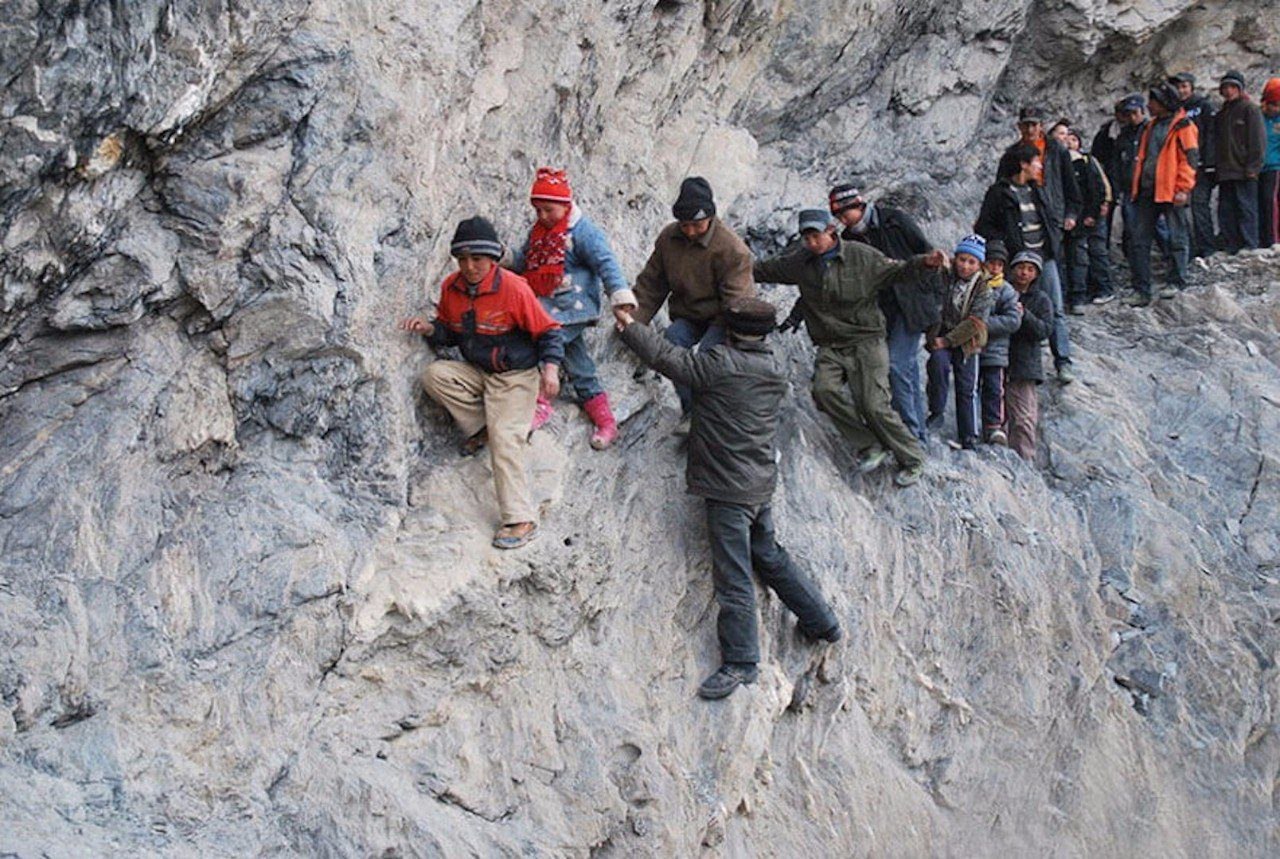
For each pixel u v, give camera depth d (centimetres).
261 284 585
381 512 629
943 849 798
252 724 538
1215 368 1112
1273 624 970
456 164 699
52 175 492
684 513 749
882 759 800
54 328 533
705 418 708
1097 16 1240
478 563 632
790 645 766
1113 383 1095
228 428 588
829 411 852
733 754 698
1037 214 1031
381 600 596
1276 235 1243
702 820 668
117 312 542
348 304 613
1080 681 892
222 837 502
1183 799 884
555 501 680
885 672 830
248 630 553
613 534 706
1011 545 912
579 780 634
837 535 831
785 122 1046
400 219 641
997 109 1277
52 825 460
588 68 800
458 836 572
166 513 558
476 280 644
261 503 584
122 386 553
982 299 930
